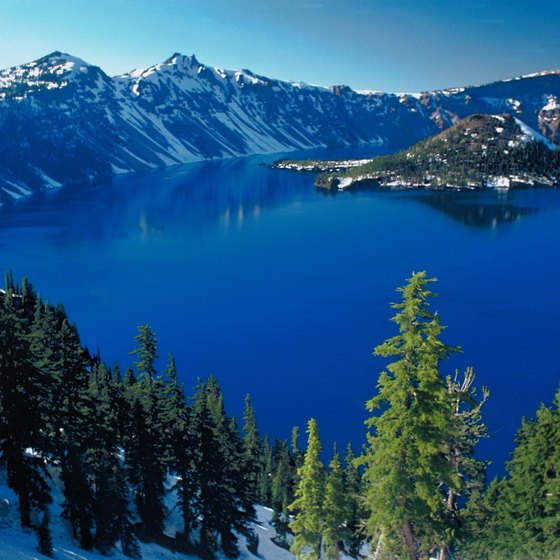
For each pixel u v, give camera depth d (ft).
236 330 521.24
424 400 66.33
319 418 355.15
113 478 144.97
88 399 136.98
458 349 65.98
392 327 519.19
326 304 592.60
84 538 126.82
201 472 159.43
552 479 106.32
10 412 107.24
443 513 79.56
